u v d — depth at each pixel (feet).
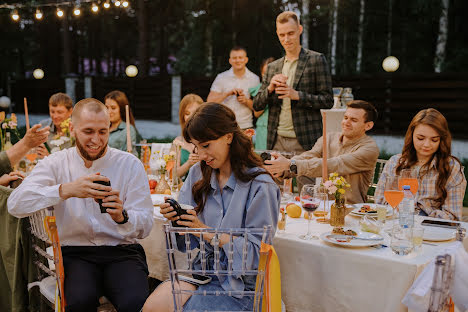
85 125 8.00
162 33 81.87
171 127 53.11
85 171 8.46
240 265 6.80
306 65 15.16
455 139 41.50
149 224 8.41
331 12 65.92
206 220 7.57
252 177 7.20
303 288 7.76
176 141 13.92
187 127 7.10
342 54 69.67
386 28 67.31
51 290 8.19
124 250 8.46
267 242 6.28
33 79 67.36
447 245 7.69
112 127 15.15
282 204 10.13
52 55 82.48
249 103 19.04
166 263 9.55
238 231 6.19
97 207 8.29
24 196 7.79
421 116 10.22
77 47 87.76
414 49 65.82
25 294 8.76
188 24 79.25
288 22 14.98
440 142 10.21
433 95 42.88
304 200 7.97
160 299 7.06
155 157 12.66
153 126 53.93
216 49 75.61
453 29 63.87
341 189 8.53
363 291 7.13
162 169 11.55
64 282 7.70
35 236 8.43
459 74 41.83
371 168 11.80
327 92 15.08
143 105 59.98
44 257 8.68
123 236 8.29
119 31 91.91
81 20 85.30
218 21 72.74
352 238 7.72
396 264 6.79
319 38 75.46
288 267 7.90
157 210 9.87
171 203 7.00
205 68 73.10
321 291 7.56
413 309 6.00
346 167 11.47
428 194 10.43
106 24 89.97
